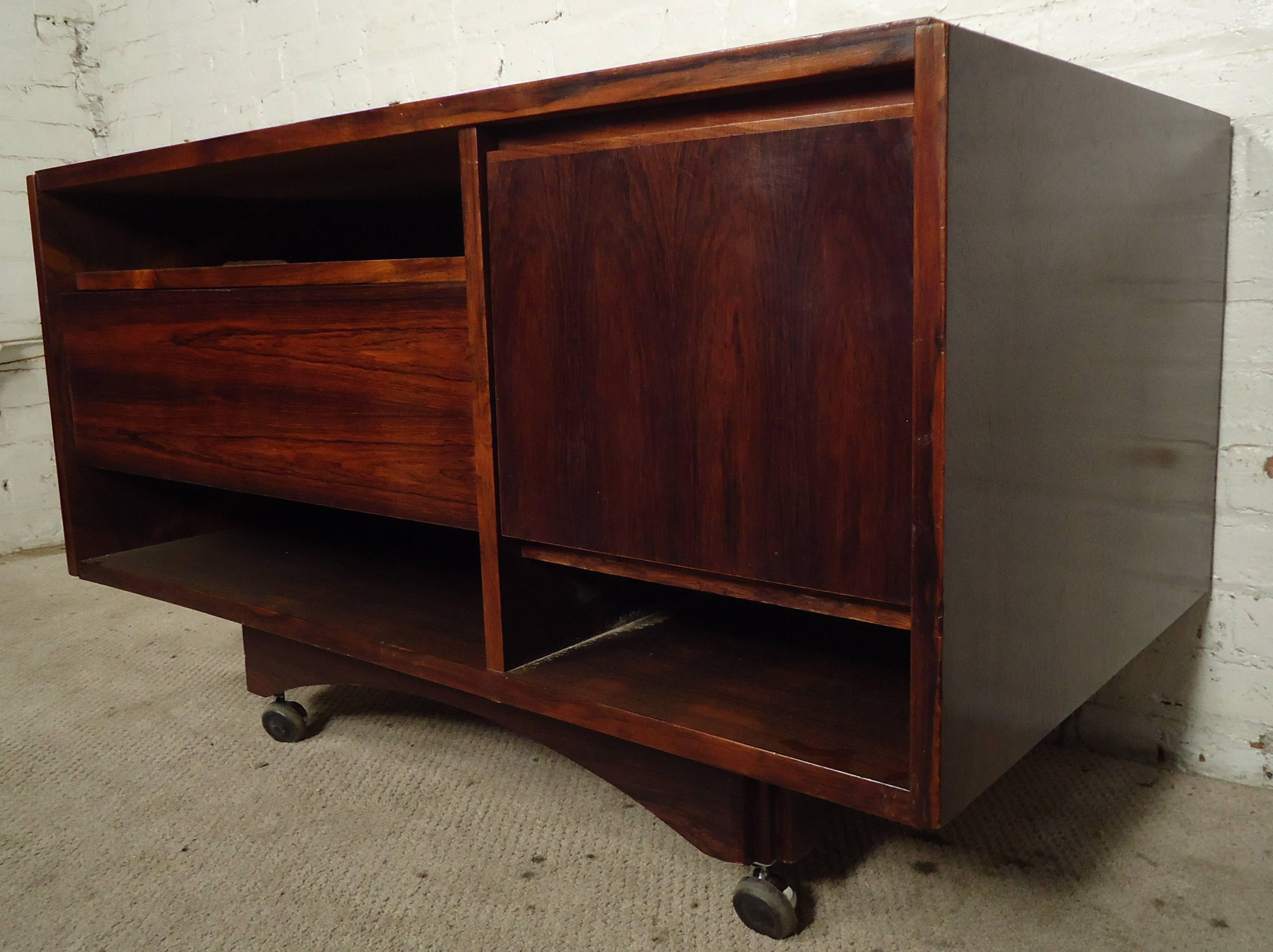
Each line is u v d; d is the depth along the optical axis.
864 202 0.65
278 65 2.02
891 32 0.62
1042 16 1.13
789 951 0.84
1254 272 1.06
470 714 1.35
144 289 1.18
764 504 0.73
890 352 0.66
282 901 0.93
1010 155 0.67
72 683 1.48
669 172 0.74
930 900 0.91
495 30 1.67
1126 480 0.91
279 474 1.08
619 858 0.99
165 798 1.13
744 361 0.73
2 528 2.26
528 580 0.92
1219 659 1.12
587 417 0.82
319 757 1.23
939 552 0.64
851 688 0.86
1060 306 0.76
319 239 1.52
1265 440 1.07
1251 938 0.85
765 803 0.85
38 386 2.30
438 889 0.95
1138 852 0.98
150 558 1.35
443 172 1.14
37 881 0.97
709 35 1.42
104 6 2.34
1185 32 1.06
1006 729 0.74
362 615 1.10
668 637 1.00
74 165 1.22
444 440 0.93
